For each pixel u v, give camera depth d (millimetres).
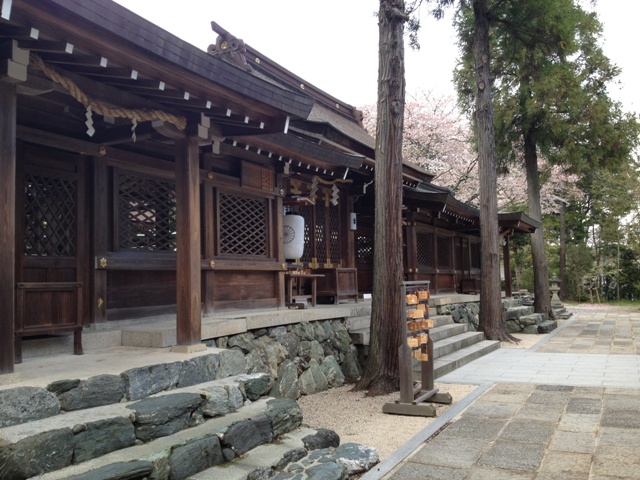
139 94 4441
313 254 9586
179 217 4996
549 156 17359
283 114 5168
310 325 7309
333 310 7777
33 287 4023
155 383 4090
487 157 12352
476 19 12680
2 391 3117
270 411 4246
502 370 8094
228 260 6852
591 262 30203
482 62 12562
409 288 5824
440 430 4938
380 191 6883
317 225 9852
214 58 4223
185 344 4879
